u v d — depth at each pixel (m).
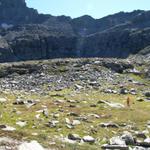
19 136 29.19
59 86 100.12
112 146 33.12
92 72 124.62
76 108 57.34
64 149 27.89
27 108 54.41
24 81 115.00
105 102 65.31
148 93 85.75
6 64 150.12
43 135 31.91
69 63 140.88
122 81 112.25
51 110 53.34
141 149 33.78
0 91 81.62
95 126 44.03
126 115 53.75
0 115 47.22
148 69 135.00
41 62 147.25
